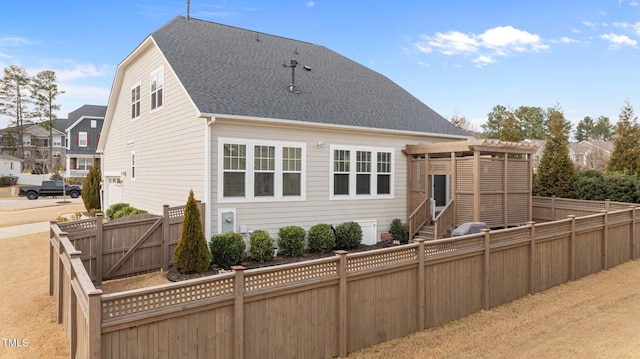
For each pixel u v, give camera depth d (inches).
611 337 258.4
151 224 394.9
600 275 420.5
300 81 591.2
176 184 491.2
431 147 550.3
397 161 587.2
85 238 355.3
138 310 163.6
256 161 454.6
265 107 469.4
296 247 458.6
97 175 858.8
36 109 2063.2
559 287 375.2
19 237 578.9
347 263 233.1
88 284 171.3
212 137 422.6
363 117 557.0
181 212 416.2
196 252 359.6
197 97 430.3
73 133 1733.5
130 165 666.8
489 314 303.6
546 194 751.1
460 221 515.2
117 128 738.2
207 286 182.9
